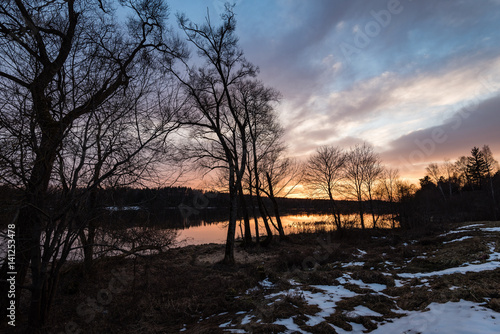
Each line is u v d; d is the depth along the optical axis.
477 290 5.96
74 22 6.84
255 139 21.95
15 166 5.48
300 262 13.33
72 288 8.59
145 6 10.62
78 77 6.58
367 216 38.72
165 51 11.56
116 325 6.75
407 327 4.73
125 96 7.25
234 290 8.48
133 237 7.80
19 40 5.82
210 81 16.41
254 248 20.14
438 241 15.16
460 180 63.31
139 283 9.53
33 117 5.84
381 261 11.98
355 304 6.40
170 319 6.92
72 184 6.18
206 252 18.53
